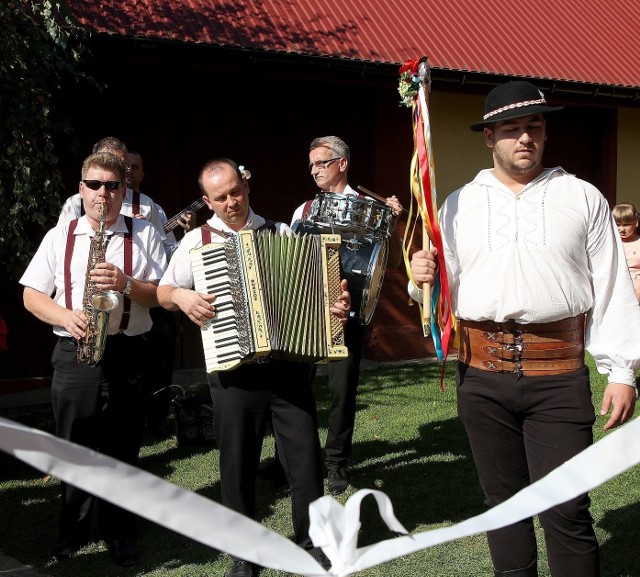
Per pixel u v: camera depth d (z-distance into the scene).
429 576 4.11
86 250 4.34
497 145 3.40
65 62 7.04
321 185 5.76
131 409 4.35
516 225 3.37
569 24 10.96
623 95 10.42
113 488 1.60
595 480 1.85
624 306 3.37
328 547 1.79
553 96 10.32
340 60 8.69
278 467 5.49
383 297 9.82
